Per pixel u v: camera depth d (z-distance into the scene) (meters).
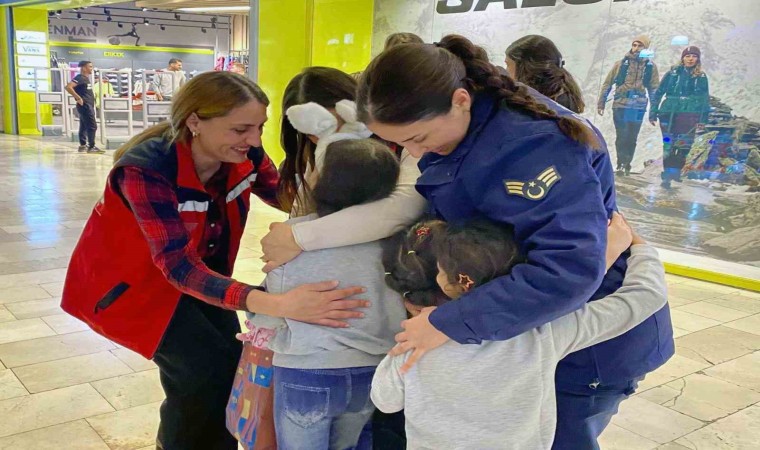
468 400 1.22
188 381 1.78
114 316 1.73
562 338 1.25
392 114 1.12
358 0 7.27
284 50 7.69
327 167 1.41
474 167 1.22
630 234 1.38
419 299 1.31
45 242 5.17
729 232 4.89
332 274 1.41
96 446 2.36
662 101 5.12
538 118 1.19
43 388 2.78
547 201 1.12
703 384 3.15
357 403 1.44
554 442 1.40
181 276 1.54
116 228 1.68
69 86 11.05
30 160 9.98
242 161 1.66
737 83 4.71
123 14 20.77
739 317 4.20
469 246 1.18
